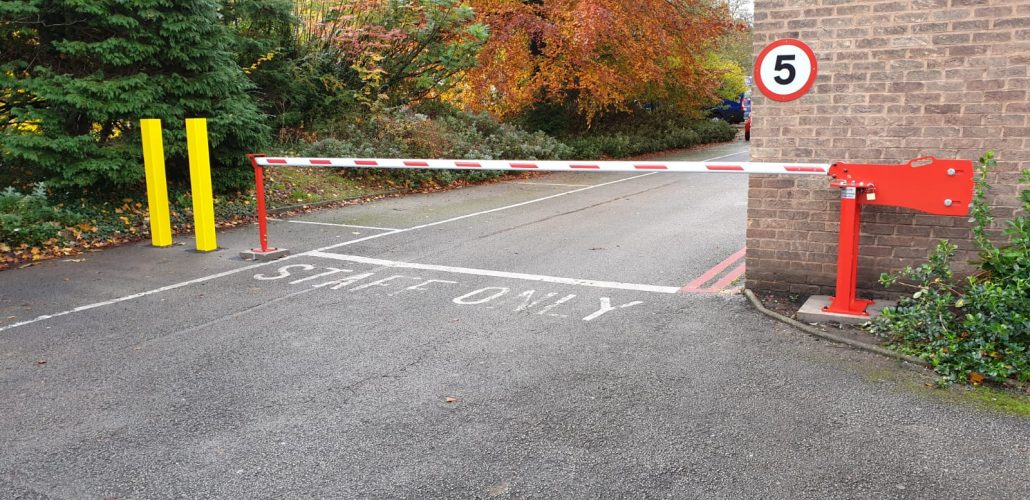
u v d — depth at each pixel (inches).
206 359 203.2
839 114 237.5
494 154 679.1
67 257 335.3
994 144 219.9
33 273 305.1
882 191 220.7
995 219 223.6
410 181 583.5
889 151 233.0
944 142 225.8
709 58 1139.9
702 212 467.2
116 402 174.4
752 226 259.1
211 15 417.7
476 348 211.0
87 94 372.2
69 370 195.3
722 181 637.9
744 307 249.9
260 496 132.8
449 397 175.9
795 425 159.6
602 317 240.7
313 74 624.7
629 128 1016.9
